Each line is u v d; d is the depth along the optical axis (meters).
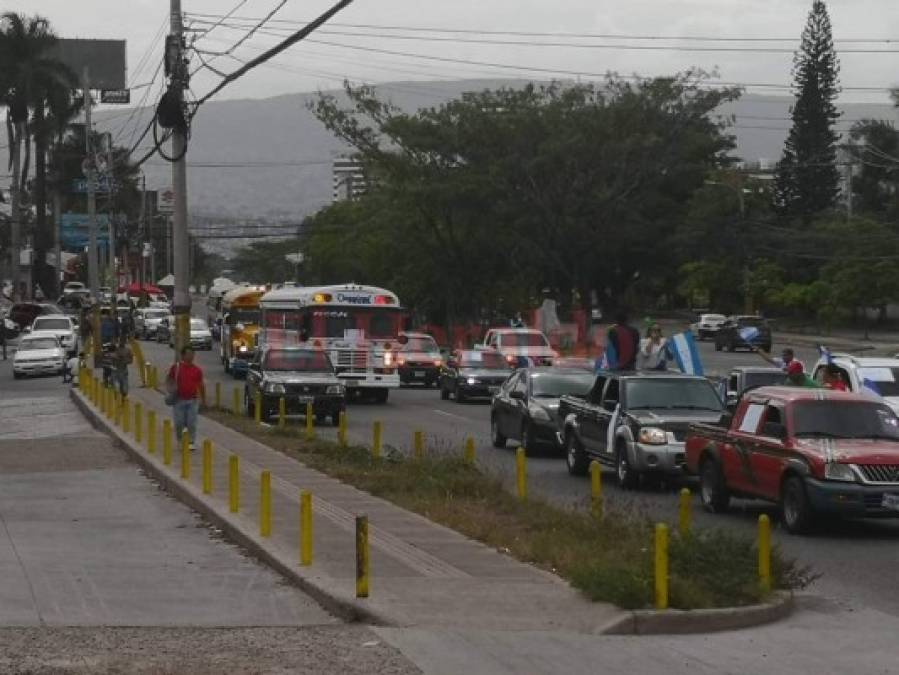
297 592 14.77
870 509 18.36
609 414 24.42
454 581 14.59
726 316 97.50
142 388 48.97
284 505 20.70
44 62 99.00
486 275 78.69
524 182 72.69
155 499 23.39
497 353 48.25
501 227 74.69
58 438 35.06
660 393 24.30
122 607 13.99
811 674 11.21
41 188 105.38
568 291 79.50
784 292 93.81
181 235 40.12
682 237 95.00
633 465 23.31
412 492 21.80
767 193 103.88
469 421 39.34
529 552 16.03
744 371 31.56
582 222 73.31
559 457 29.55
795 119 109.44
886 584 15.40
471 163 73.44
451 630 12.55
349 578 14.74
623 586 13.28
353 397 47.78
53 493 24.34
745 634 12.80
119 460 29.69
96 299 64.69
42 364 61.84
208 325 96.12
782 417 19.72
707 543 14.79
